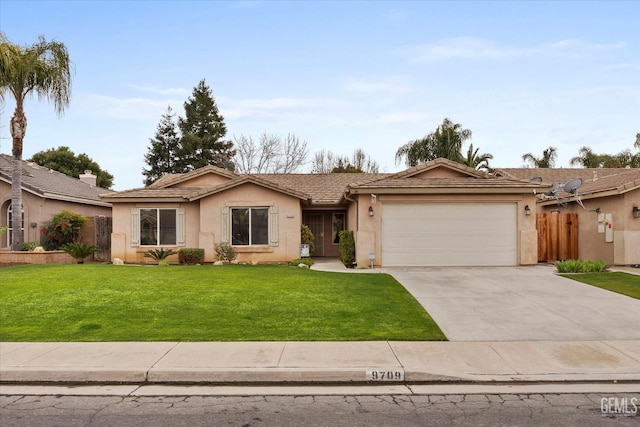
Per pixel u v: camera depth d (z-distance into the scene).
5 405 5.53
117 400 5.68
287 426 4.91
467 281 13.48
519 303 10.57
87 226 21.86
